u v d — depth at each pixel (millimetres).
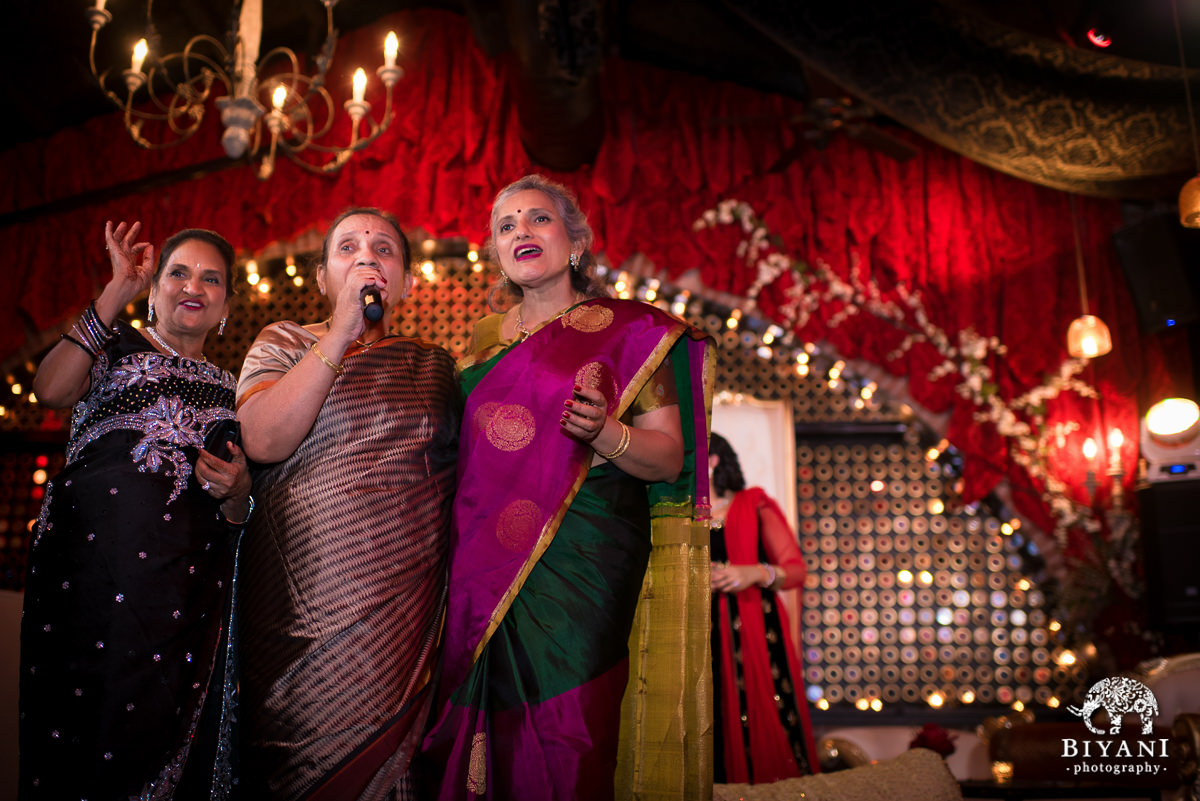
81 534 1715
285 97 4145
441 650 1686
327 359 1612
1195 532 4738
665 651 1735
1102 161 4699
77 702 1634
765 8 4172
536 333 1829
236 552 1847
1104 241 5559
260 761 1563
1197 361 5277
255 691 1595
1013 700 5273
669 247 5559
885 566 5516
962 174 5672
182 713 1690
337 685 1548
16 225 5672
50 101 5695
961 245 5570
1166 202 5508
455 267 5863
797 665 3418
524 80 4746
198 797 1724
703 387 1871
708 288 5578
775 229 5590
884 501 5605
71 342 1852
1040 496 5273
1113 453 5250
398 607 1608
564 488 1678
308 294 5875
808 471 5680
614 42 5781
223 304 2131
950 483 5594
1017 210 5602
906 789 2748
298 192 5617
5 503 5621
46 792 1617
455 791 1568
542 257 1901
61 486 1775
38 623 1704
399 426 1698
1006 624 5387
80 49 5477
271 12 5805
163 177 5629
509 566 1653
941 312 5520
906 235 5586
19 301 5555
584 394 1549
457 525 1717
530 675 1603
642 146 5719
